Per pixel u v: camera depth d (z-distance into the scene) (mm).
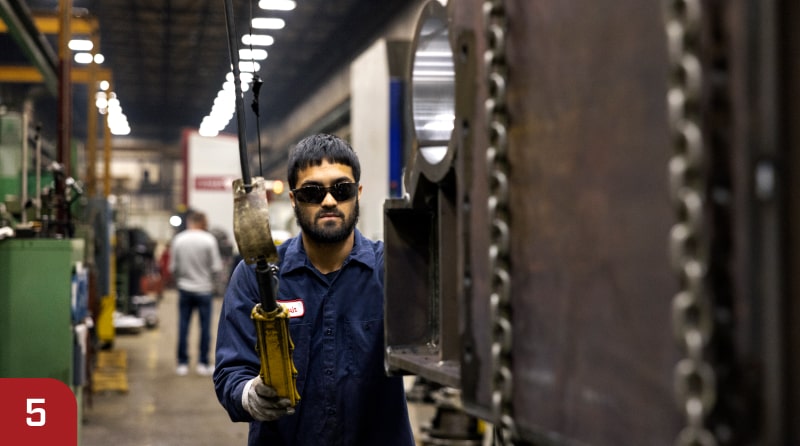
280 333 1845
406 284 1829
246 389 2078
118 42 27906
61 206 6652
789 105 695
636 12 844
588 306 933
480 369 1215
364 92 8164
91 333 8766
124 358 11242
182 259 10656
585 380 939
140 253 16672
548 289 1017
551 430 1012
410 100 1688
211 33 26422
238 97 1658
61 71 7812
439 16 1476
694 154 743
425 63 1631
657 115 814
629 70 856
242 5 21156
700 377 739
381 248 2422
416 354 1712
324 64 28500
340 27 25156
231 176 20000
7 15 8617
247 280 2318
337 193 2236
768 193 693
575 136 954
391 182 7055
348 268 2338
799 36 696
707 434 742
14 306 5059
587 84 930
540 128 1030
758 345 704
